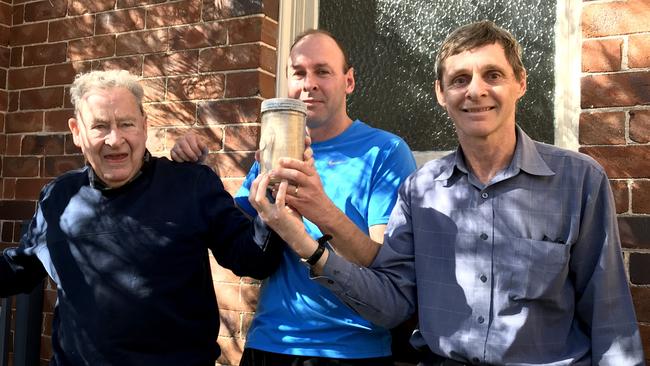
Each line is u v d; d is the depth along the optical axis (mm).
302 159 1544
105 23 3008
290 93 1930
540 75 2371
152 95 2859
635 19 2080
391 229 1737
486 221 1595
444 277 1623
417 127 2561
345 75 1954
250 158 2619
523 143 1604
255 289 2578
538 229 1546
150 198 1798
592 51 2146
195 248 1790
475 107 1557
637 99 2061
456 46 1575
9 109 3246
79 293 1753
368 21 2676
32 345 2822
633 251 2031
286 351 1754
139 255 1738
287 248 1833
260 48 2633
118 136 1730
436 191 1689
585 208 1528
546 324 1529
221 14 2725
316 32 1950
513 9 2430
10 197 3209
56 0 3145
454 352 1565
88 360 1704
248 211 2033
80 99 1767
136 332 1705
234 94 2674
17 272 1942
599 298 1502
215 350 1863
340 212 1603
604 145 2105
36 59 3188
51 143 3115
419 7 2590
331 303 1742
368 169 1828
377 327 1764
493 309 1547
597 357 1493
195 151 1928
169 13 2846
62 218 1836
